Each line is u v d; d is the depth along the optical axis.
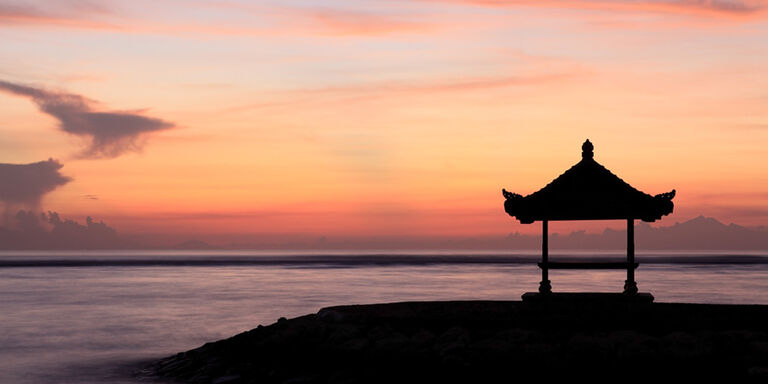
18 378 22.91
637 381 18.12
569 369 18.88
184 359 24.42
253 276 96.94
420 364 19.77
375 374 19.38
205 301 52.62
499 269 127.62
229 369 21.75
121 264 169.62
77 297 57.31
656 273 112.75
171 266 150.75
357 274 103.06
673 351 19.12
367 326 22.69
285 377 20.23
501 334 20.92
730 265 164.50
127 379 22.55
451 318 22.31
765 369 17.61
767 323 20.95
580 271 125.69
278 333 23.58
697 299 54.22
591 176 22.55
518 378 18.66
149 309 46.19
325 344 21.97
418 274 103.06
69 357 26.98
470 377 18.84
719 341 19.70
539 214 22.86
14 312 44.47
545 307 22.30
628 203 22.20
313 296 56.88
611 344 19.56
